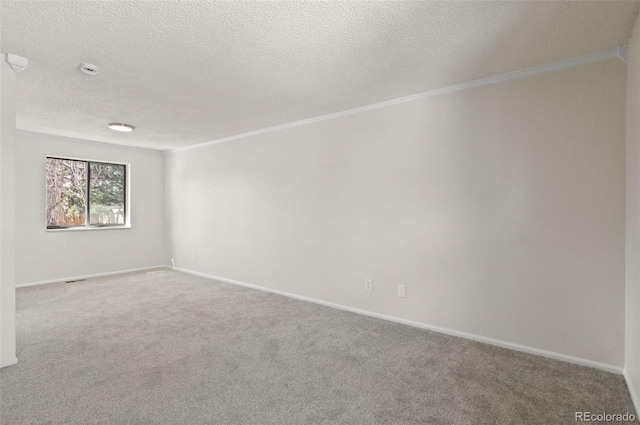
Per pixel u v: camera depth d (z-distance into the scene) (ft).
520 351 8.50
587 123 7.64
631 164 6.73
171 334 9.59
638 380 6.08
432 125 9.88
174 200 19.61
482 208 9.06
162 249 20.17
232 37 6.73
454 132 9.49
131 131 14.97
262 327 10.20
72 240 16.71
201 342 9.05
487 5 5.67
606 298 7.47
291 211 13.66
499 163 8.78
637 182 6.18
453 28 6.42
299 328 10.13
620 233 7.30
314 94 10.14
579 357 7.79
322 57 7.65
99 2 5.54
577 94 7.74
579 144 7.73
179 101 10.74
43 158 15.67
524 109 8.40
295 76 8.75
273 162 14.29
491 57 7.67
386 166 10.85
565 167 7.91
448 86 9.50
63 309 11.85
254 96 10.27
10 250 7.63
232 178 16.15
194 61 7.82
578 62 7.71
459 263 9.46
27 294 13.82
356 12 5.88
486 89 8.95
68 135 15.80
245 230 15.57
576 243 7.80
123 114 12.21
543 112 8.15
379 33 6.60
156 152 19.95
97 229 17.53
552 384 6.93
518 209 8.52
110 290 14.64
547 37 6.76
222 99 10.55
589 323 7.67
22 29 6.40
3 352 7.57
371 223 11.25
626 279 7.16
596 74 7.53
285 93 10.04
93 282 16.16
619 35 6.70
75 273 16.81
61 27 6.33
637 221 6.20
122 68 8.18
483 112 9.00
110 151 17.97
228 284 15.89
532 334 8.38
